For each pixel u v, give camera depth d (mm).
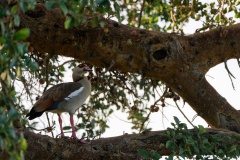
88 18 11938
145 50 12328
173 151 10594
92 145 11281
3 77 7238
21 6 7188
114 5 8547
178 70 12641
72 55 12266
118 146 11328
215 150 10766
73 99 12188
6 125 6613
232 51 12938
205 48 12797
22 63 7359
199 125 10867
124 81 13312
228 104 13070
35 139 10906
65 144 11070
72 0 7621
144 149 11039
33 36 11789
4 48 7066
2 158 10234
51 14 11812
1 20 7199
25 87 12266
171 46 12469
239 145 11477
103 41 12109
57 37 11875
